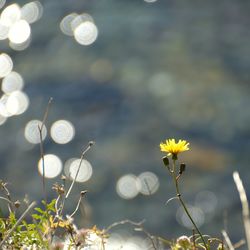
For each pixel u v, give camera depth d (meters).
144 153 16.20
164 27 21.72
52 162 16.11
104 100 18.22
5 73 19.92
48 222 3.21
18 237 3.29
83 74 19.30
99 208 14.39
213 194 14.76
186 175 15.46
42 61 20.23
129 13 22.58
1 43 21.50
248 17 22.23
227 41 20.91
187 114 17.45
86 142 16.80
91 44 20.91
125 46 20.70
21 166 15.97
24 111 18.27
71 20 22.33
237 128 16.86
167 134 16.77
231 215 14.03
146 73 19.22
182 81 18.75
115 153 16.27
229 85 18.56
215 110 17.56
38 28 22.12
